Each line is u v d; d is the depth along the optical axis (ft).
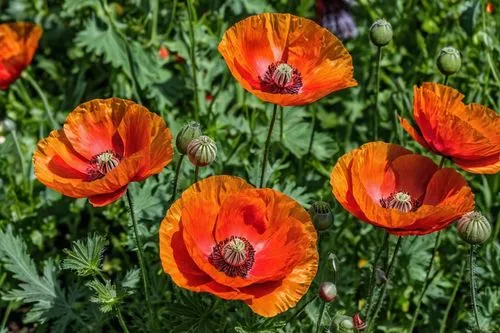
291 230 11.14
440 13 19.02
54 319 16.85
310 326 14.47
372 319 13.28
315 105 18.38
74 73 20.74
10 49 15.99
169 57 19.30
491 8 18.76
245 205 11.27
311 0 18.94
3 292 15.85
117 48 18.08
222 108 18.45
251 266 11.27
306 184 17.16
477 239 11.81
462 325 16.01
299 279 10.83
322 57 12.84
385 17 19.40
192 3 18.13
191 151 11.85
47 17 21.26
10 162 17.99
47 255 17.19
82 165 12.17
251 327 12.25
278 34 12.84
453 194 11.64
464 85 18.24
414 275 15.71
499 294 15.17
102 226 17.67
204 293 14.02
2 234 14.39
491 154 11.60
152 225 14.84
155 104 18.31
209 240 11.42
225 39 12.37
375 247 15.89
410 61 19.30
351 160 11.68
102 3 17.99
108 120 12.16
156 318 13.67
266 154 13.35
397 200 11.87
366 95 18.98
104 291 12.04
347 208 11.27
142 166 11.02
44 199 17.38
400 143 16.81
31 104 19.66
